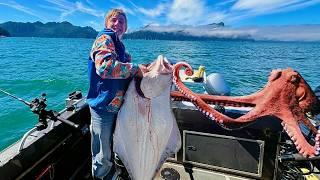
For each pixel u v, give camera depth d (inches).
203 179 122.3
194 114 120.0
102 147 97.7
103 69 79.1
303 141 81.4
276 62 1311.5
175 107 121.2
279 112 87.5
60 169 111.7
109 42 82.0
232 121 91.4
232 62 1246.9
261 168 116.6
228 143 119.3
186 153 127.1
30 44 3491.6
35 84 689.6
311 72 947.3
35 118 405.1
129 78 89.6
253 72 883.4
